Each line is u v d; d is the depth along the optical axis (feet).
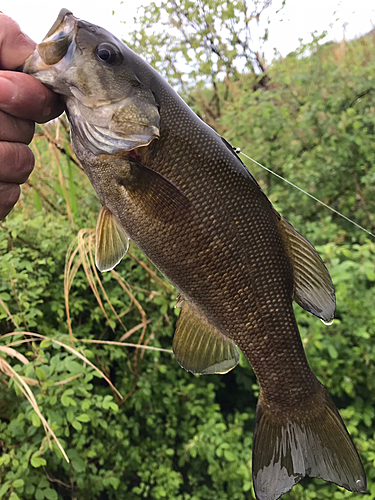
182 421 1.65
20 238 1.71
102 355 1.59
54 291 1.67
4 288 1.48
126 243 0.76
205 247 0.72
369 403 1.56
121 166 0.70
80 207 2.05
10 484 1.12
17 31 0.62
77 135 0.70
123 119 0.68
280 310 0.78
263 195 0.76
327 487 1.44
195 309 0.79
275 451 0.80
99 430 1.51
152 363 1.67
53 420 1.22
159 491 1.42
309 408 0.82
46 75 0.64
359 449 1.38
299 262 0.80
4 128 0.57
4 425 1.26
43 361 1.26
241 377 1.74
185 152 0.70
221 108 2.66
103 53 0.66
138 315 1.79
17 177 0.60
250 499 1.47
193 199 0.70
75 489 1.43
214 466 1.42
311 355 1.51
